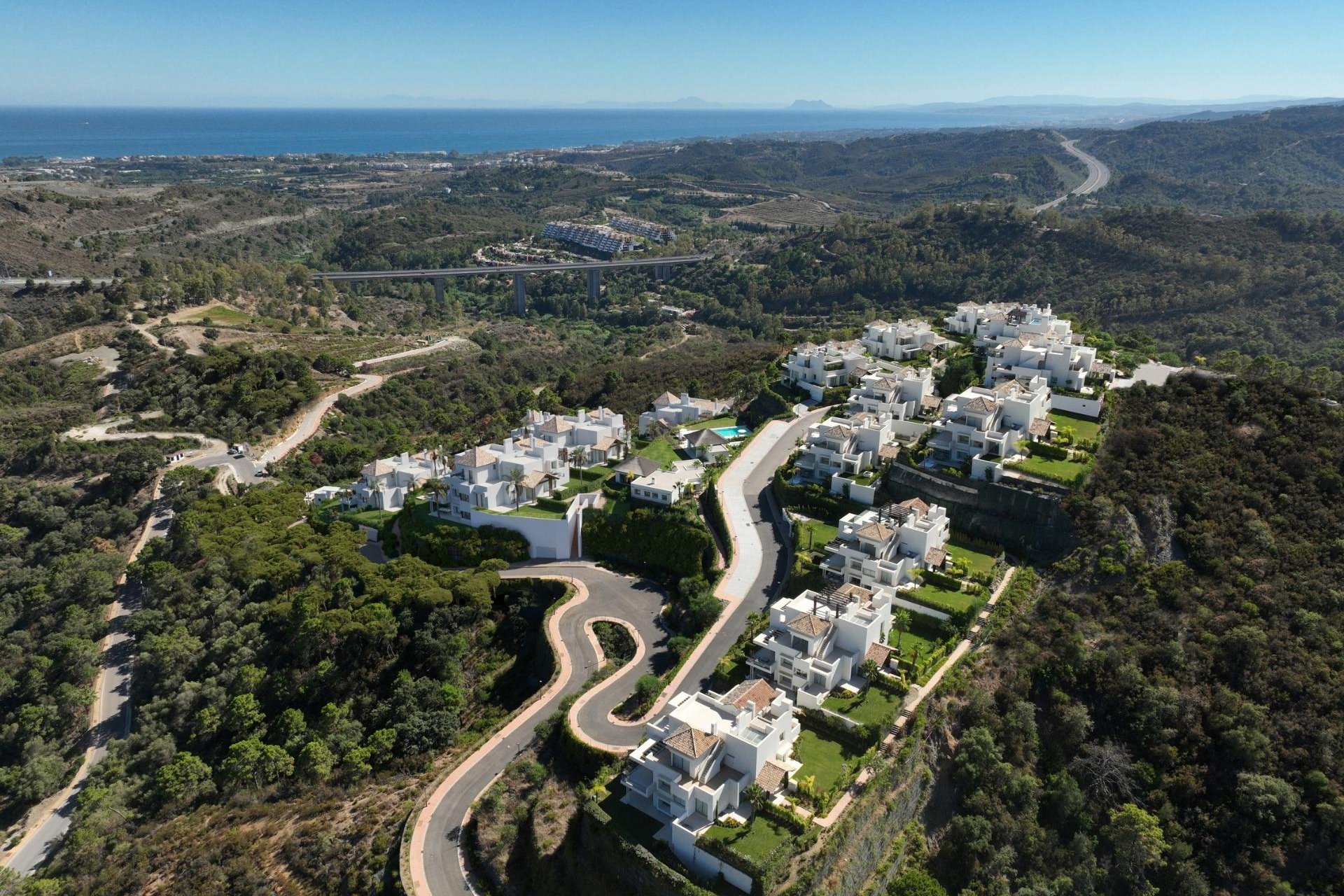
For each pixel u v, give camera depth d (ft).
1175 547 382.83
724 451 532.73
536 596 447.83
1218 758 308.40
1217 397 465.47
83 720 430.61
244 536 520.42
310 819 326.65
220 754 383.86
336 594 444.55
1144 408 465.06
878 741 289.74
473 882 283.59
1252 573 361.71
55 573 530.68
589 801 273.75
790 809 257.75
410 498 536.01
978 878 280.92
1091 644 345.92
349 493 565.94
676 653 371.15
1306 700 314.35
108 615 513.04
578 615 419.13
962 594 364.38
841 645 329.72
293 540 513.04
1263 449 420.77
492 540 483.10
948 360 601.21
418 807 314.55
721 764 270.67
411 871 286.87
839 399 587.68
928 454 451.12
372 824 316.60
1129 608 358.02
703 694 290.35
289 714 378.73
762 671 329.93
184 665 434.30
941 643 341.62
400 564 463.42
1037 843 289.74
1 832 377.09
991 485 408.46
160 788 358.64
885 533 378.32
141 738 397.39
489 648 426.92
